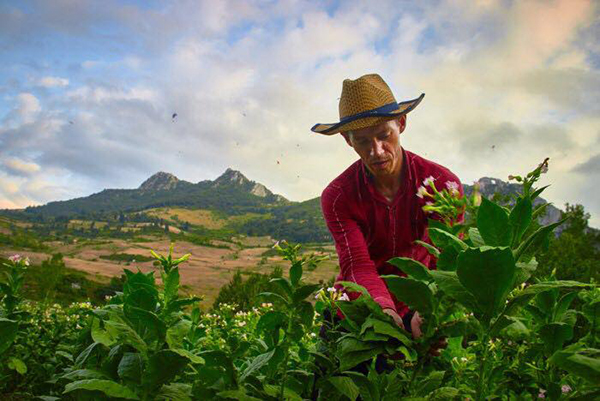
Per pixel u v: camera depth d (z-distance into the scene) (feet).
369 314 5.63
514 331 6.27
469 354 7.06
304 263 5.81
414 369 5.60
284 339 5.96
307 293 5.78
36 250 565.94
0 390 10.99
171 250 6.19
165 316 6.01
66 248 636.89
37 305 20.45
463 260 4.18
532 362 6.44
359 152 9.48
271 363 6.07
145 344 5.57
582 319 7.28
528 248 4.58
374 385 5.49
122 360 5.47
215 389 5.55
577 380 5.70
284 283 5.84
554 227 4.38
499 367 6.11
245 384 5.74
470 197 5.56
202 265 544.21
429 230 5.79
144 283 6.79
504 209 4.79
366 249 10.07
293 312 5.90
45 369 11.28
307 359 8.11
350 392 5.65
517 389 6.42
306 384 6.59
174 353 5.06
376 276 9.54
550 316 6.16
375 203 10.14
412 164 9.91
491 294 4.32
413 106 9.02
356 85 9.41
